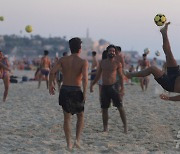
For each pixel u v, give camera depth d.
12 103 16.84
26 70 69.56
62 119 12.86
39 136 10.25
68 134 8.79
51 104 16.73
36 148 8.74
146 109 15.20
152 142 9.60
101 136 10.26
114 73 10.69
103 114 10.90
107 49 10.83
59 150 8.52
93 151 8.58
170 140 9.84
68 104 8.60
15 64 79.06
